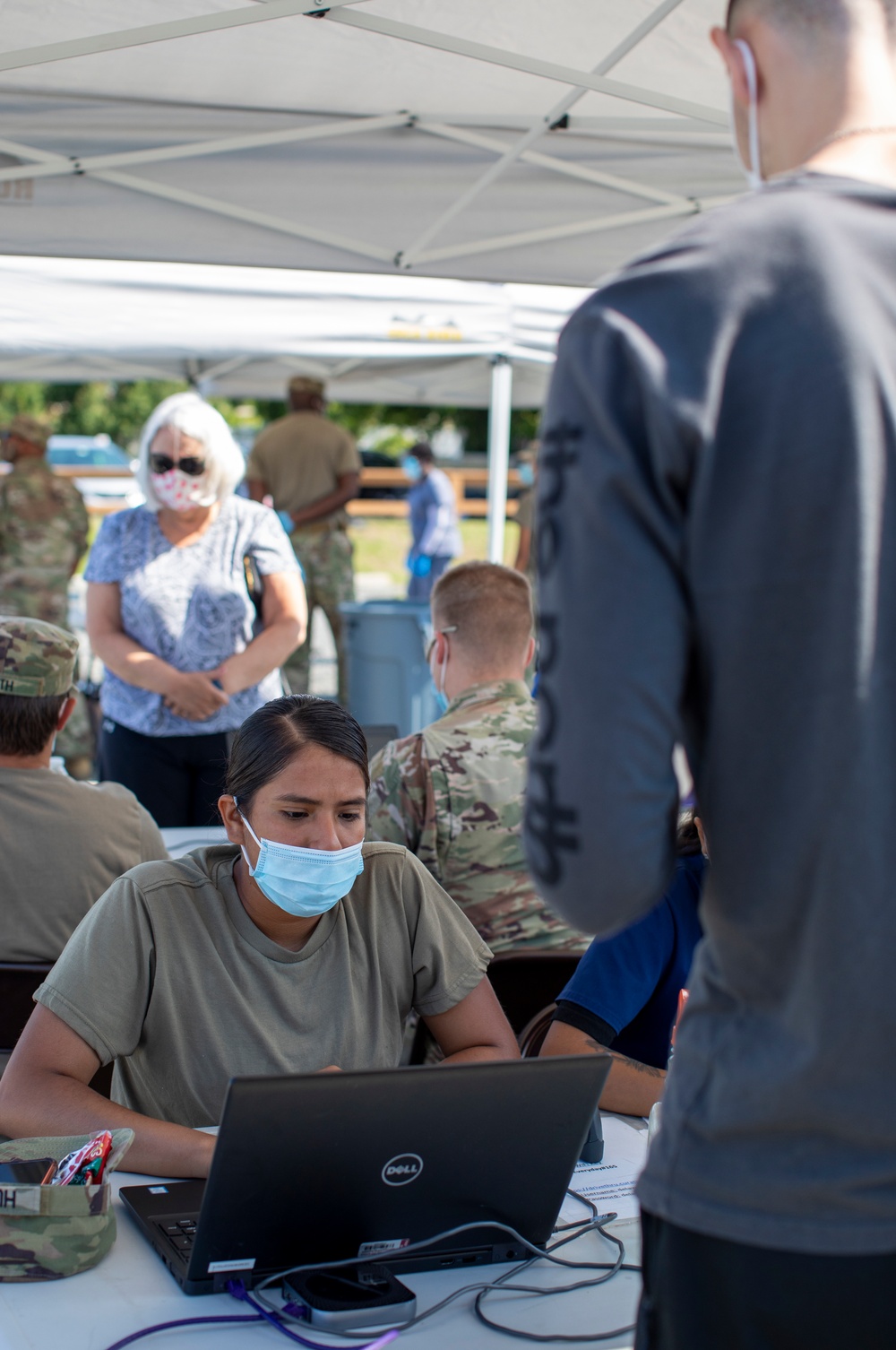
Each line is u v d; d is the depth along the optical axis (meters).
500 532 6.56
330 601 7.59
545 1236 1.37
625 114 3.67
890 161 0.92
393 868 1.88
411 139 3.72
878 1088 0.82
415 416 18.11
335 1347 1.15
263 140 3.58
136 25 2.99
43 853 2.21
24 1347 1.13
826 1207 0.83
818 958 0.82
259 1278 1.24
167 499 3.62
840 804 0.81
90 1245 1.27
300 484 7.57
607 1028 1.90
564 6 2.95
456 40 2.95
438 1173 1.26
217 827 3.54
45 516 6.93
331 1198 1.22
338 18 2.85
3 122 3.41
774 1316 0.84
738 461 0.83
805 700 0.82
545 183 3.85
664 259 0.88
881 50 0.94
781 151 0.97
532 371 9.32
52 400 20.52
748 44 0.98
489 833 2.36
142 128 3.51
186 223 3.63
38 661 2.22
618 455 0.83
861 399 0.82
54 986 1.68
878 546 0.81
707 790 0.88
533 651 2.60
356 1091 1.18
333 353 5.09
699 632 0.85
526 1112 1.28
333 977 1.78
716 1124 0.86
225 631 3.76
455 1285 1.29
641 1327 0.93
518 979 2.32
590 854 0.83
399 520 18.22
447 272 3.90
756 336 0.84
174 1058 1.71
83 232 3.54
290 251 3.73
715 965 0.90
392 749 2.43
